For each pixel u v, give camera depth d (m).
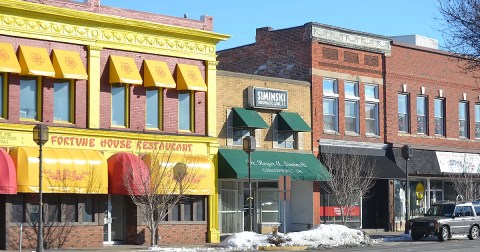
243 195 42.06
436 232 38.47
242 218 41.75
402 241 39.03
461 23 17.08
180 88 37.44
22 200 32.12
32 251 31.02
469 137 54.19
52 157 32.25
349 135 46.03
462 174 52.34
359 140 46.53
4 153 30.84
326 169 43.22
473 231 40.19
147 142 36.38
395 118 48.91
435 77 51.81
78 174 32.78
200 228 38.09
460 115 53.94
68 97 34.19
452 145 52.66
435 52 52.00
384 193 48.03
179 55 37.81
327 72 45.16
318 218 44.03
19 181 31.16
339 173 43.34
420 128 50.88
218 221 39.28
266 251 32.62
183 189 35.47
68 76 33.16
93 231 34.16
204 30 38.69
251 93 41.03
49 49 33.44
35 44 32.97
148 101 36.84
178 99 37.94
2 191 30.34
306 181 44.22
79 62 33.81
